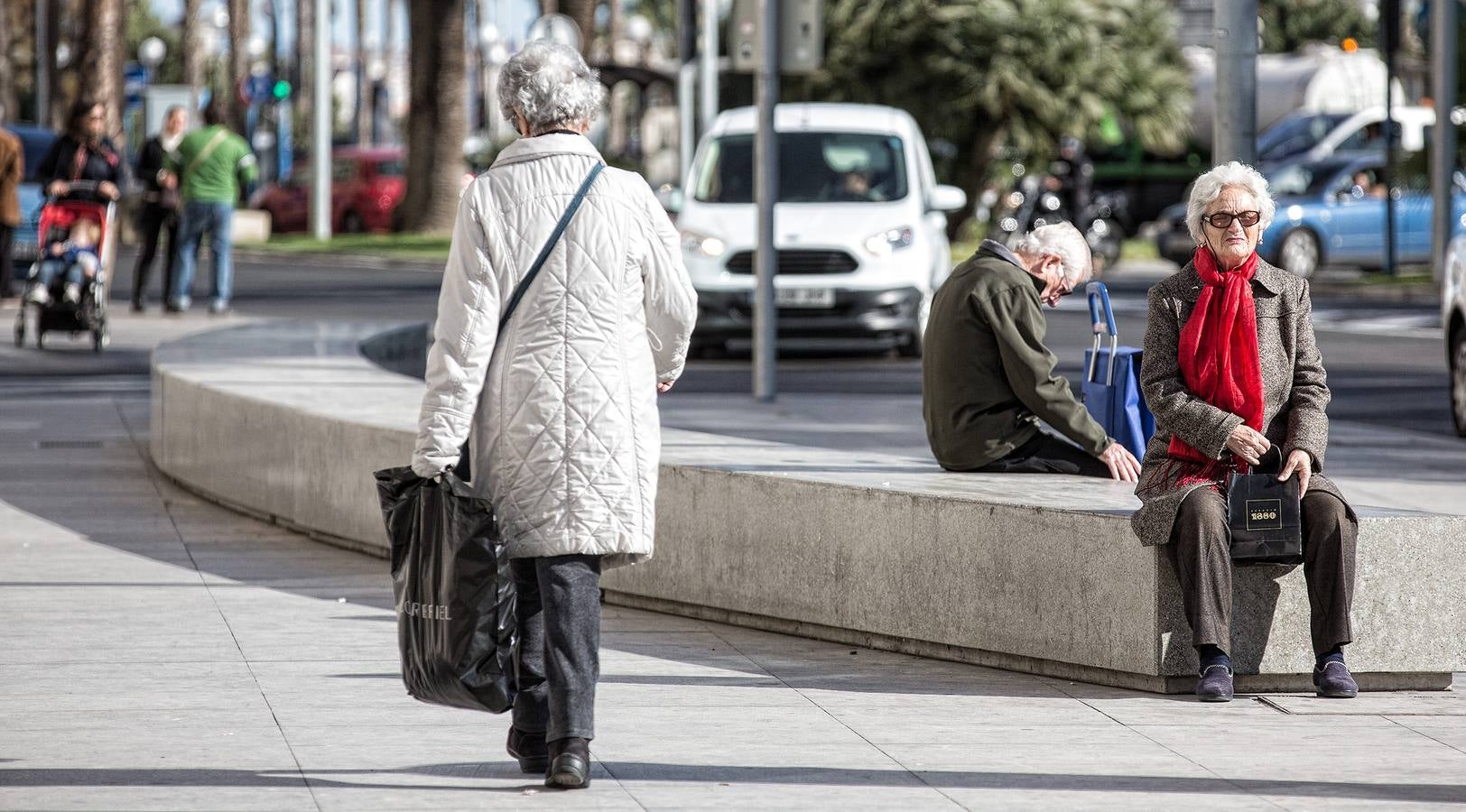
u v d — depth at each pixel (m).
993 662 16.14
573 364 11.97
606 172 12.22
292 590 19.58
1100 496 16.28
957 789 12.33
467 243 12.04
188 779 12.47
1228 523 14.68
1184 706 14.73
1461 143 69.50
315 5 93.75
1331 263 70.62
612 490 11.97
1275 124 92.00
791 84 90.81
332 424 22.34
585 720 12.15
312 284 68.44
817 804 11.98
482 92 140.75
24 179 57.03
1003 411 18.16
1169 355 15.13
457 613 11.96
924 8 89.31
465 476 12.64
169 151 51.50
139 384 37.78
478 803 11.97
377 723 14.06
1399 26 68.38
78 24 121.31
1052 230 18.69
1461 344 32.16
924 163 45.75
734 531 18.08
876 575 16.86
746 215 42.94
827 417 30.95
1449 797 12.20
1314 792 12.30
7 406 34.59
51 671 15.62
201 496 26.20
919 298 42.72
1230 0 21.53
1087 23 88.88
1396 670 15.18
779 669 16.16
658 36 165.75
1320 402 15.00
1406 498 24.72
